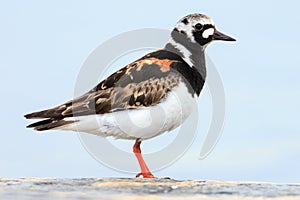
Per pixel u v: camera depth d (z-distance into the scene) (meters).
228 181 9.30
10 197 6.80
